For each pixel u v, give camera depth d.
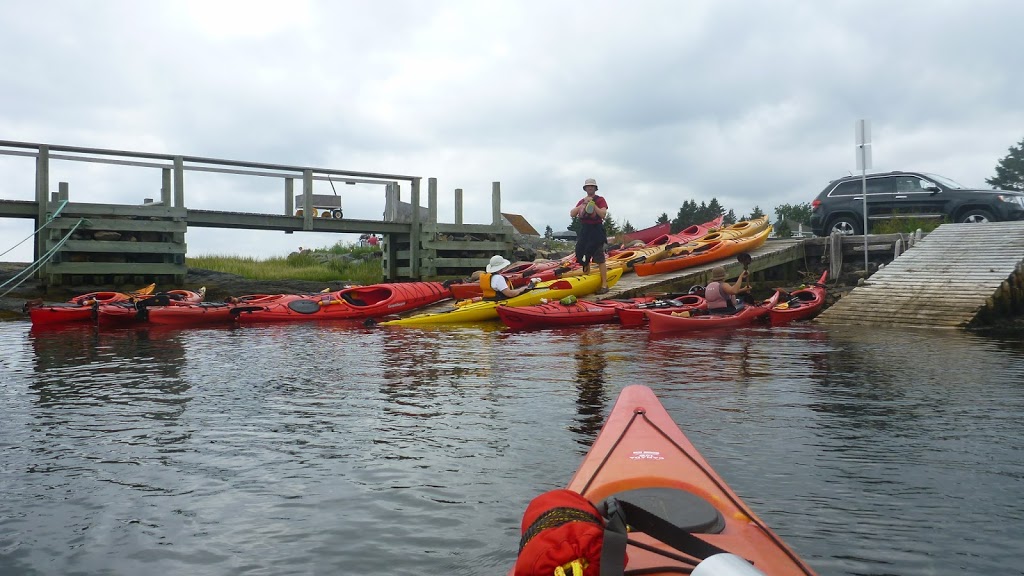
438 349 10.24
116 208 18.89
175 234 19.67
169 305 15.37
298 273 23.58
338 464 4.56
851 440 4.91
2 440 5.16
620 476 3.01
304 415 5.88
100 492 4.11
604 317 14.55
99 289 18.94
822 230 19.69
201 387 7.16
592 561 1.88
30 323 15.48
